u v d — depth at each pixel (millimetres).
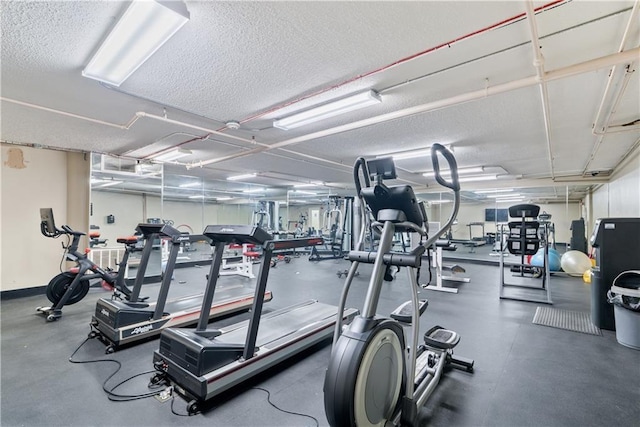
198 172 8172
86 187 5539
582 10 1789
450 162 1807
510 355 2717
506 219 10016
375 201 1792
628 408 1957
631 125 3631
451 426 1789
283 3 1739
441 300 4582
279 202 11164
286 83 2775
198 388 1916
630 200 5020
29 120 3736
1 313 3904
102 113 3545
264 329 2770
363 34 2045
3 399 2027
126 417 1855
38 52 2236
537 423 1815
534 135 4305
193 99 3137
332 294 4984
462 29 1991
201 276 6574
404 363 1806
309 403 2021
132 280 5746
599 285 3387
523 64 2443
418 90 2930
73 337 3096
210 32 2016
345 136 4465
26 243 4914
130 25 1861
